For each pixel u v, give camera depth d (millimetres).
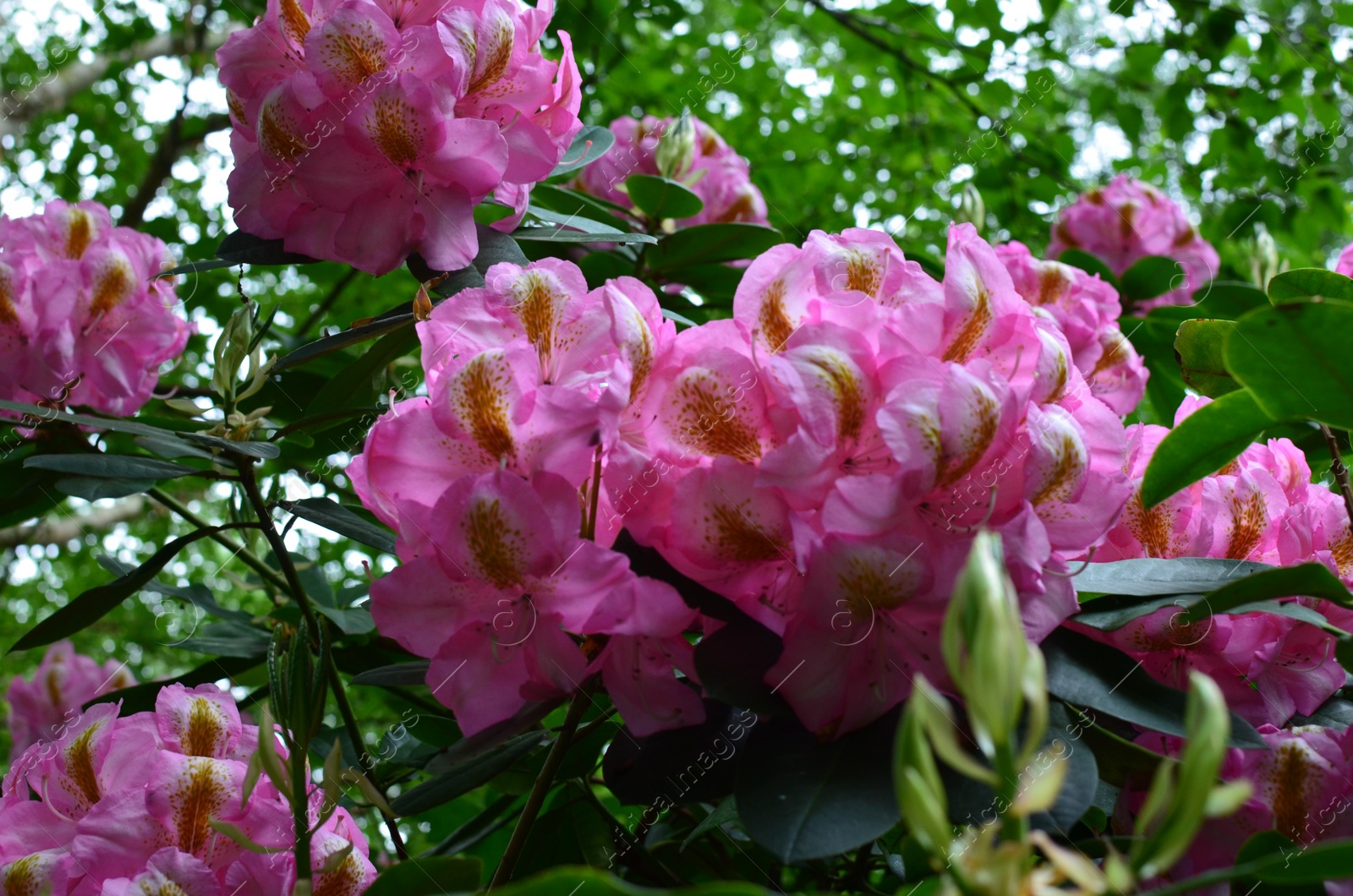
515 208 781
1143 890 561
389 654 996
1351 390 543
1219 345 697
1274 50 2025
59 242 895
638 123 1376
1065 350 567
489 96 741
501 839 940
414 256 729
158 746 641
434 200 711
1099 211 1457
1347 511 646
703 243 973
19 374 855
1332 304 515
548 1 755
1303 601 617
